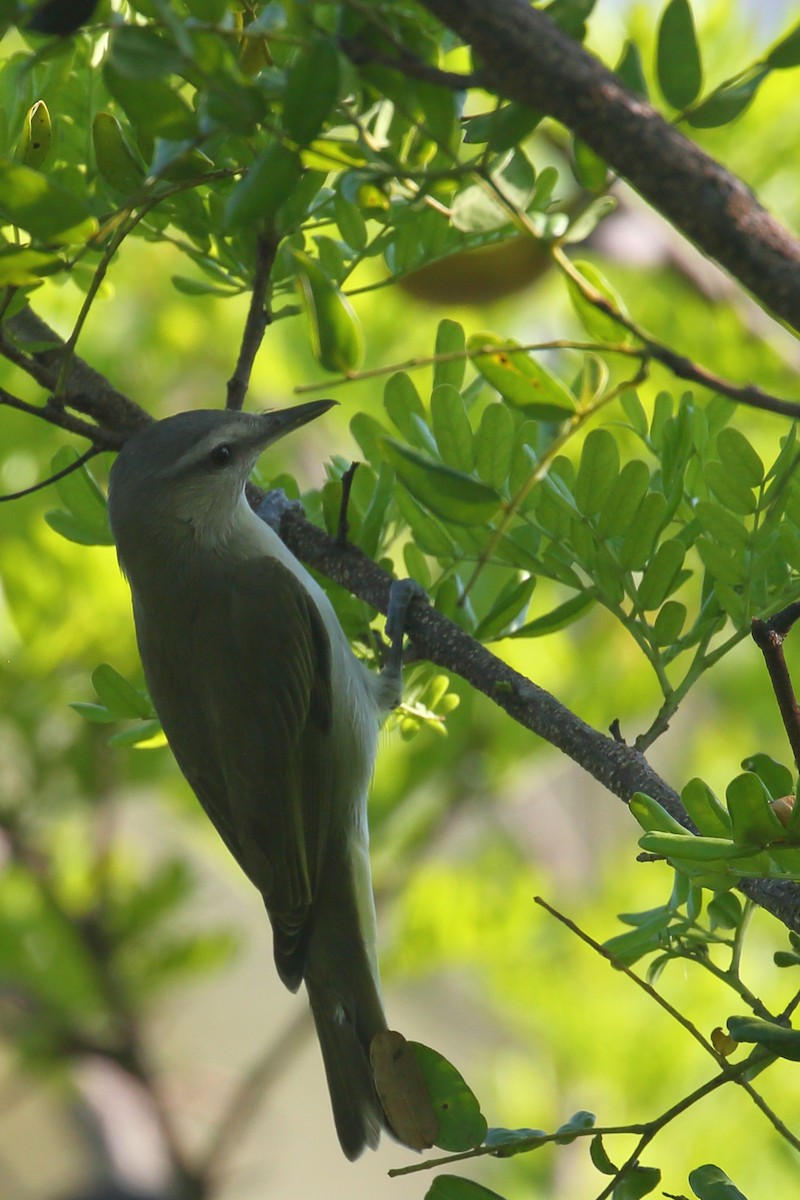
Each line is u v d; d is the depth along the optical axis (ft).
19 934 35.53
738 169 35.19
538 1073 34.63
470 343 14.01
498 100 13.00
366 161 13.75
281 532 24.82
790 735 14.57
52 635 34.17
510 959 35.37
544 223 19.76
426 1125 15.34
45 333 24.67
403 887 35.81
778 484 17.66
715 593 19.16
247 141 17.15
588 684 34.83
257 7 15.78
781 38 13.62
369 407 37.17
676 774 38.45
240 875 38.55
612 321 14.20
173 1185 37.50
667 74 13.69
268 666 25.86
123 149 17.42
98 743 35.17
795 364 35.27
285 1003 52.24
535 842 41.60
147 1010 37.58
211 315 37.91
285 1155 51.24
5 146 19.98
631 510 19.01
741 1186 31.01
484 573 30.14
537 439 20.25
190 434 25.07
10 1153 38.34
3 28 12.44
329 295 14.07
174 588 25.98
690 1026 14.74
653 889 37.04
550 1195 32.99
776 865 14.10
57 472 24.21
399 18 12.84
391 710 24.53
